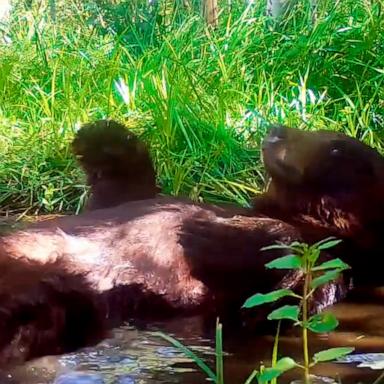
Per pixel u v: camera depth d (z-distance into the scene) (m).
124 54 8.30
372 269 4.03
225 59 7.54
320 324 2.44
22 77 7.98
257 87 7.14
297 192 3.92
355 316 3.62
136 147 4.20
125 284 3.38
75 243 3.36
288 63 7.47
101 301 3.31
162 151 6.02
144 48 8.34
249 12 8.72
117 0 10.87
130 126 6.52
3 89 7.66
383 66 7.31
